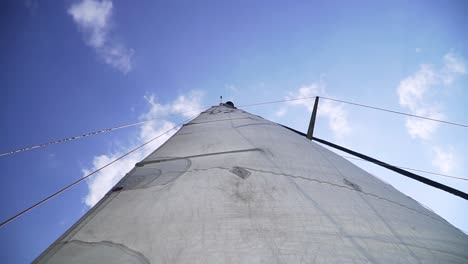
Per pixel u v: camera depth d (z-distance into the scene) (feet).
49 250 10.11
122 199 14.48
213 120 42.52
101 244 10.11
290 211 11.90
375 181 19.53
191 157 21.09
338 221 11.39
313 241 9.77
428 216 14.70
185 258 8.85
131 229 10.99
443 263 9.58
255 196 13.38
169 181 16.24
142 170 19.65
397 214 13.51
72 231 11.42
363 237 10.44
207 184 15.03
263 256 8.83
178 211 12.15
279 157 19.99
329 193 14.55
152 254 9.21
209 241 9.66
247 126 32.91
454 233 12.71
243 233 10.11
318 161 20.43
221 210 11.97
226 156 20.40
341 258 8.96
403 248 10.14
